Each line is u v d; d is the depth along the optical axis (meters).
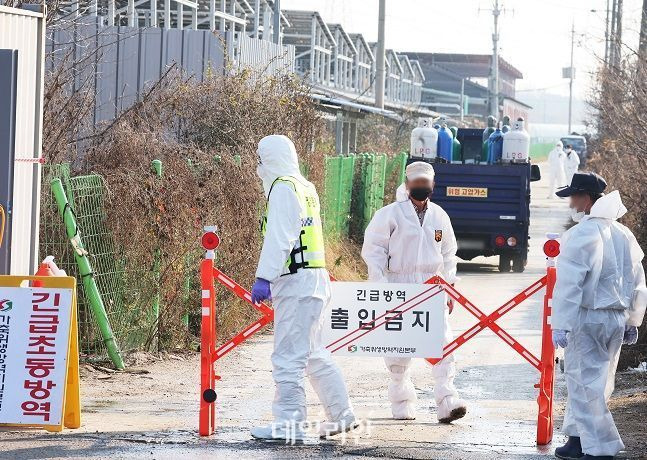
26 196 17.88
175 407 17.19
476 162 41.16
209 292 14.82
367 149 57.47
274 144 14.63
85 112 25.66
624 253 13.80
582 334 13.56
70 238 19.52
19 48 17.62
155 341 21.91
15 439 14.07
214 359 14.84
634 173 32.25
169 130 31.91
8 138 16.61
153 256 21.53
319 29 72.75
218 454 13.55
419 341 15.12
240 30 51.66
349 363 22.45
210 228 14.84
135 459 13.19
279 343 14.52
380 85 64.88
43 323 14.52
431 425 16.25
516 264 39.62
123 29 36.72
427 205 16.58
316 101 39.91
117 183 20.91
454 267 16.83
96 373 19.77
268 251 14.20
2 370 14.46
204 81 34.16
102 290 20.66
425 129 39.31
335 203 36.22
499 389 19.78
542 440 14.63
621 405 17.69
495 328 15.03
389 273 16.61
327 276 14.80
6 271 16.75
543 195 83.19
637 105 33.50
